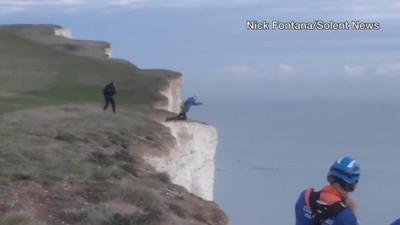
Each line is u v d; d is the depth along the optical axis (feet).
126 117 132.67
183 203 73.51
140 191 66.69
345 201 23.75
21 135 94.07
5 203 59.00
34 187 66.03
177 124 146.51
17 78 213.46
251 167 398.62
